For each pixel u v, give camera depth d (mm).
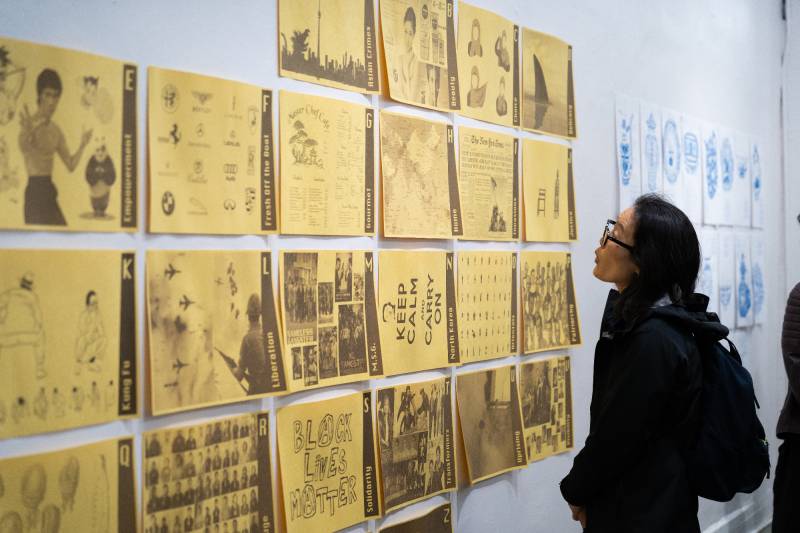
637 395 1640
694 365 1678
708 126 3643
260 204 1655
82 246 1362
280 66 1702
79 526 1343
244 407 1632
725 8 3846
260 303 1659
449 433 2182
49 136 1310
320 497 1787
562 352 2689
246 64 1633
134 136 1432
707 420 1668
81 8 1353
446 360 2160
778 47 4457
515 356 2457
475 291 2287
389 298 1990
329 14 1825
